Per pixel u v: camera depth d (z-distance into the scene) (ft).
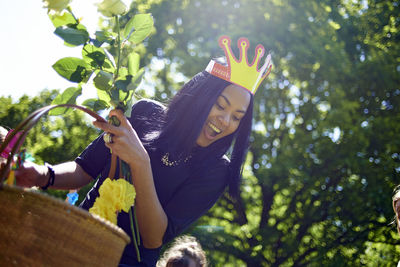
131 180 6.30
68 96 5.99
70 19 5.98
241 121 8.04
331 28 40.52
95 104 6.02
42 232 4.59
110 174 6.14
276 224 41.45
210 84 7.67
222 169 7.97
